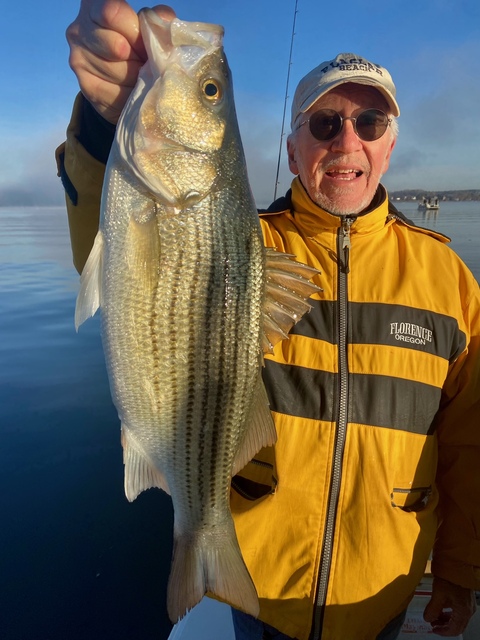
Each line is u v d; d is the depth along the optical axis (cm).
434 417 68
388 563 64
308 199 72
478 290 73
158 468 54
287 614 65
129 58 49
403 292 68
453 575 73
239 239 55
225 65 54
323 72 70
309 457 63
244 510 66
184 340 53
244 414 58
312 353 65
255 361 58
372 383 64
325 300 68
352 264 70
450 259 73
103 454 142
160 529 120
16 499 124
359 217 70
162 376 53
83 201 59
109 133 55
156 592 103
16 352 215
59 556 110
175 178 52
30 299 307
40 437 149
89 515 121
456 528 73
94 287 51
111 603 100
